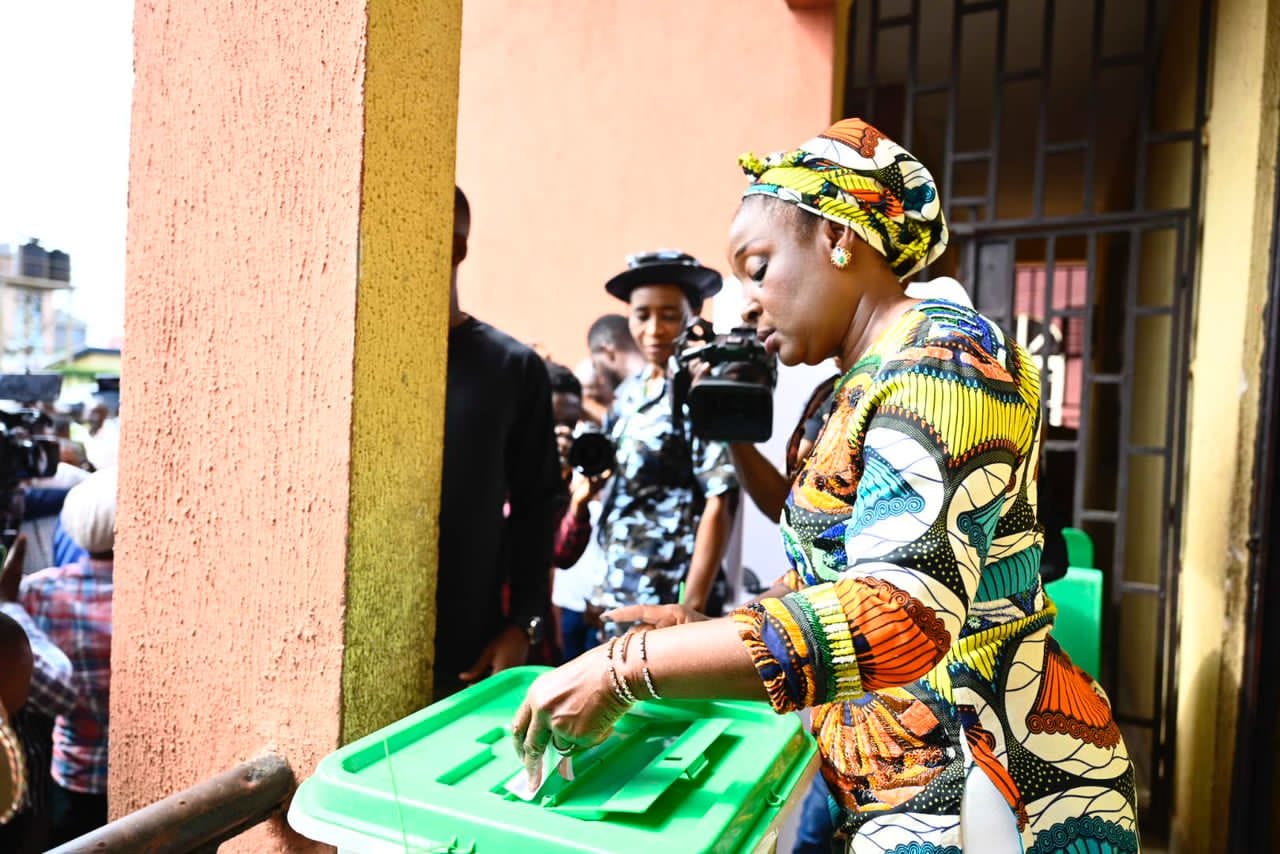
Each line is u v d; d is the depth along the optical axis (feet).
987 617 2.78
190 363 3.17
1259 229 6.83
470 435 4.33
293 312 3.02
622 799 2.40
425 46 3.23
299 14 2.96
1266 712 6.62
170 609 3.24
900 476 2.30
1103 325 17.72
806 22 10.40
